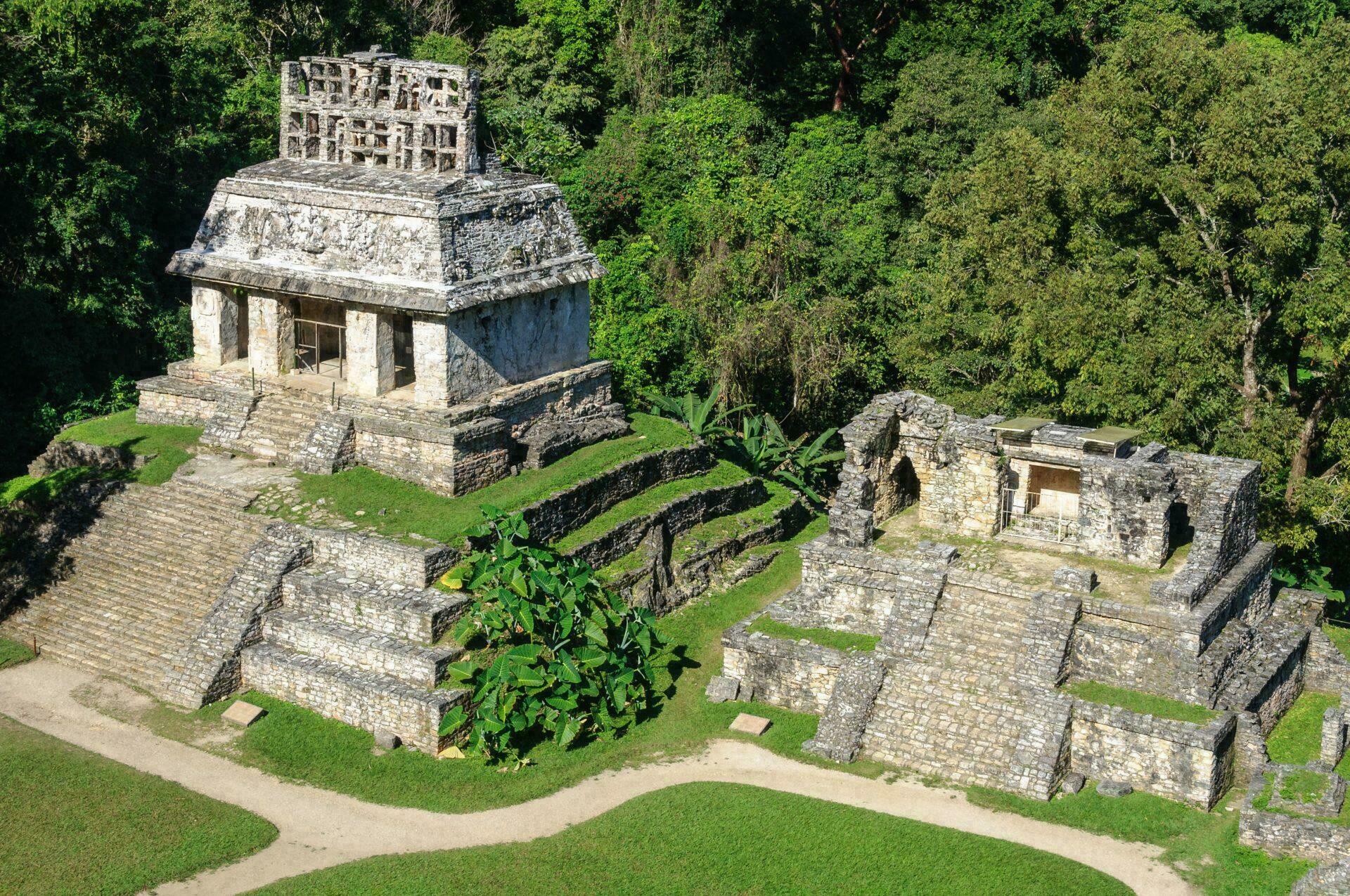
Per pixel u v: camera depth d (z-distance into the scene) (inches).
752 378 1818.4
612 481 1330.0
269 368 1366.9
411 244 1268.5
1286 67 1545.3
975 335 1604.3
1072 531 1190.9
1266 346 1521.9
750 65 2534.5
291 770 1039.0
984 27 2432.3
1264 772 1007.0
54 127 1563.7
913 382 1824.6
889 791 1014.4
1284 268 1403.8
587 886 903.7
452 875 911.0
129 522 1259.2
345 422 1280.8
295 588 1144.8
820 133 2380.7
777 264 1860.2
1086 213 1573.6
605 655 1093.1
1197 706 1024.9
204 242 1384.1
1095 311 1441.9
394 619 1093.8
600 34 2573.8
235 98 2046.0
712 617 1294.3
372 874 909.2
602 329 1766.7
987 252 1574.8
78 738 1064.2
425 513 1205.7
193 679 1113.4
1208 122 1444.4
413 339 1379.2
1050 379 1491.1
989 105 2085.4
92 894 888.3
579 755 1068.5
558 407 1392.7
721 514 1439.5
